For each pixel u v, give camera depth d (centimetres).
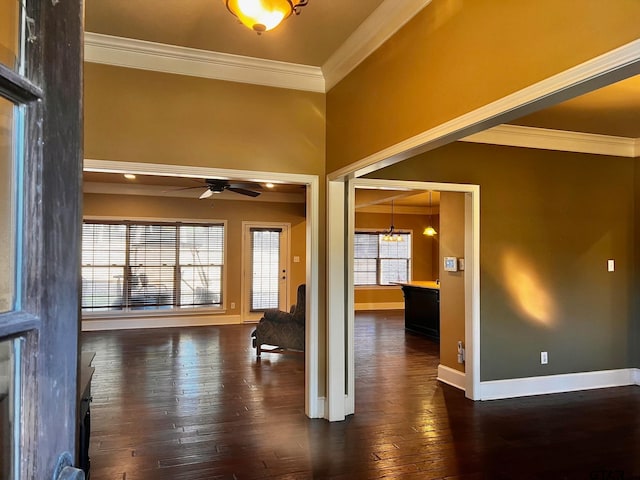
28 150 63
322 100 389
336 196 382
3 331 56
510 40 185
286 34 313
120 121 333
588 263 489
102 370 532
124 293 816
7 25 60
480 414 399
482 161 450
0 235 60
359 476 286
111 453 315
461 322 476
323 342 389
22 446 61
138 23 301
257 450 322
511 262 458
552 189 477
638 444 339
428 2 242
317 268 388
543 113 405
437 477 286
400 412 403
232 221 884
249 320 891
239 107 364
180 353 623
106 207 805
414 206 1124
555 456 317
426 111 242
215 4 278
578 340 480
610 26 144
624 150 508
